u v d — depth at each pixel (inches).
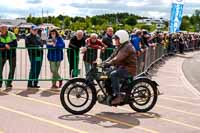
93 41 487.2
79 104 338.3
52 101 389.4
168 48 1254.3
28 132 275.3
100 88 338.0
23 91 439.8
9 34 450.0
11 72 455.5
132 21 3996.1
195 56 1365.7
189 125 316.8
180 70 823.1
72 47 484.1
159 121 325.4
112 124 308.0
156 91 353.1
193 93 502.0
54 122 307.0
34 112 339.0
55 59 466.0
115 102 333.7
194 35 1830.7
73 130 285.1
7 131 276.2
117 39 335.0
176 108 387.2
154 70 780.6
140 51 552.1
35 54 460.8
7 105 363.9
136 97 344.8
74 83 331.9
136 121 321.7
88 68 486.6
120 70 331.0
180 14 1280.8
